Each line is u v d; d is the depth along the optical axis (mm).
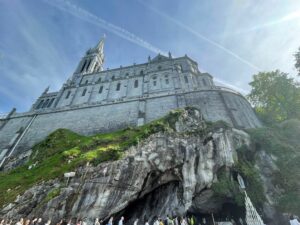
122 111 37375
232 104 33906
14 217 15977
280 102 38250
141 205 22422
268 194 20234
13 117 43031
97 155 20891
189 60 51812
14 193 18219
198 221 22766
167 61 51750
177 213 20281
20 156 31484
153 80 45844
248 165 23094
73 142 28984
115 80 49250
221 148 23078
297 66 28297
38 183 18734
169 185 23234
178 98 36562
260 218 18500
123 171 20000
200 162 22344
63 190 17703
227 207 22250
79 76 56562
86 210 17297
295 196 18422
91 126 36062
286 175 20422
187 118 27266
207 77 46062
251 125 31656
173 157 22469
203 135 24594
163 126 24859
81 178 18766
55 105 46438
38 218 15930
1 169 30250
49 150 28250
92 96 46250
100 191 18469
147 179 21562
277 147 23203
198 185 20797
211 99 34812
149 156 21859
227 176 21734
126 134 26672
